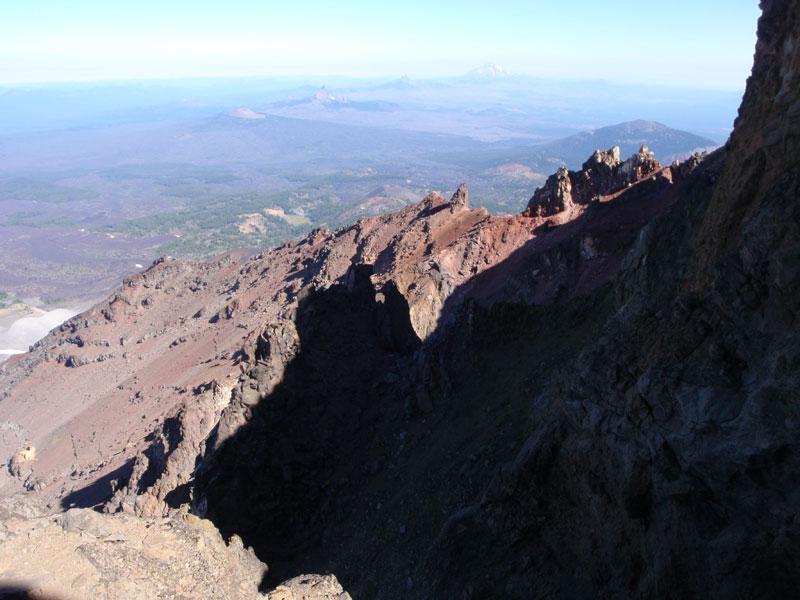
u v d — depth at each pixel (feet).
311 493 137.80
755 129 74.18
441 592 91.81
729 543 58.13
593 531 79.82
